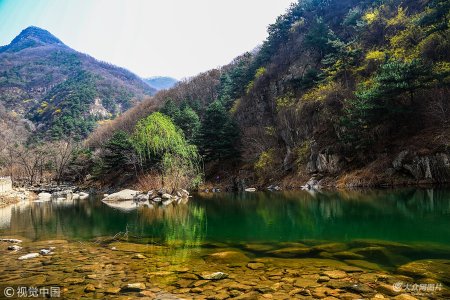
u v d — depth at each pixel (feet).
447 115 86.02
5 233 48.11
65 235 45.37
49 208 90.84
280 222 49.57
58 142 270.46
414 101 95.04
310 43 160.45
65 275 25.79
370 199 66.69
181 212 68.49
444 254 27.55
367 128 100.37
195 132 164.35
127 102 527.81
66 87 515.91
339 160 107.24
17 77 585.63
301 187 111.75
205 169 158.20
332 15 189.47
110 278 24.77
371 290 19.98
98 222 58.03
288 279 22.76
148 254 32.27
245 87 203.72
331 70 137.28
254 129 154.92
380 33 137.90
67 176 240.32
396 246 30.60
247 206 73.26
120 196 113.50
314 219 49.88
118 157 171.83
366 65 123.24
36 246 37.55
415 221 42.60
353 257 27.66
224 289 21.47
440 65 90.22
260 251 31.76
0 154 239.91
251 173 138.31
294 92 151.53
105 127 336.70
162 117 124.47
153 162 136.15
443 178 80.94
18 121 378.73
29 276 25.70
